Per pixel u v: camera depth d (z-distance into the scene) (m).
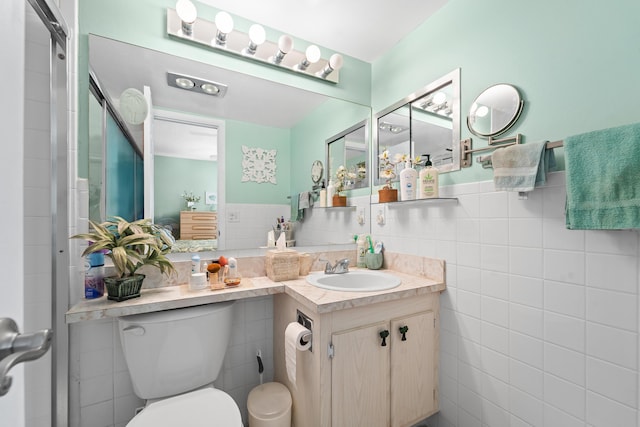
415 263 1.55
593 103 0.92
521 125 1.12
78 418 1.12
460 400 1.33
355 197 1.87
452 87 1.39
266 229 1.57
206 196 1.42
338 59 1.63
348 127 1.84
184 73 1.37
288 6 1.44
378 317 1.24
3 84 0.40
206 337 1.14
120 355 1.19
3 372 0.34
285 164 1.64
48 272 1.03
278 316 1.49
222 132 1.46
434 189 1.36
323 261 1.73
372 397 1.22
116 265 1.03
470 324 1.29
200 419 0.95
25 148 1.00
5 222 0.41
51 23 0.93
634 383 0.84
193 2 1.39
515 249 1.12
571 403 0.97
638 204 0.77
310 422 1.16
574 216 0.88
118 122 1.22
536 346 1.06
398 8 1.46
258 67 1.56
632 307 0.84
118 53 1.22
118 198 1.21
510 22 1.16
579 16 0.96
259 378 1.53
